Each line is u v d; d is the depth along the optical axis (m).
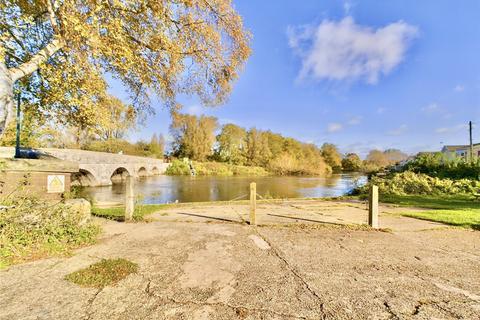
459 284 2.96
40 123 6.93
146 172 40.25
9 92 4.07
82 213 4.95
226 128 59.94
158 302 2.46
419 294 2.70
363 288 2.82
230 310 2.34
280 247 4.23
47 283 2.80
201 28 5.81
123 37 4.90
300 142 66.88
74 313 2.26
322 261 3.62
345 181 34.59
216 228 5.52
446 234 5.21
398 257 3.83
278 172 54.41
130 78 6.45
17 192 4.26
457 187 13.72
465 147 39.50
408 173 16.31
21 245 3.63
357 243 4.52
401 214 7.41
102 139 7.59
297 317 2.24
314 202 10.92
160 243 4.36
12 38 4.84
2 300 2.45
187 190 22.03
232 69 6.72
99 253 3.79
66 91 5.40
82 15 4.25
